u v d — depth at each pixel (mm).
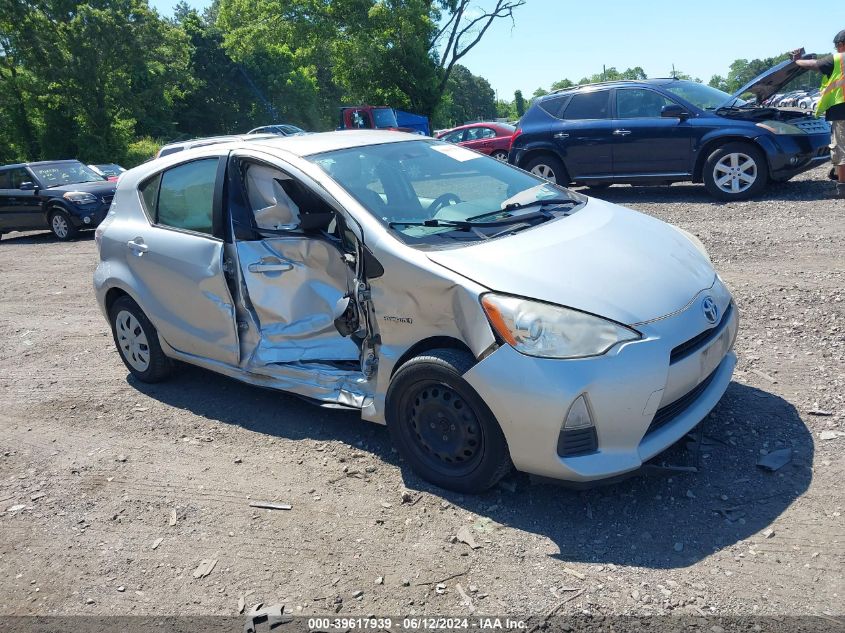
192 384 5188
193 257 4406
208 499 3617
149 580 3029
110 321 5312
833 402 3869
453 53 35156
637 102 10477
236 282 4254
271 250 4121
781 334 4863
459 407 3258
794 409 3848
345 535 3189
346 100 36594
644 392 2959
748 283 5996
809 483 3205
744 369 4402
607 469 2980
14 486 3959
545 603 2650
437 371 3238
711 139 9812
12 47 37594
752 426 3723
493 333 3059
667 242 3775
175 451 4180
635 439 3025
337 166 3994
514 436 3043
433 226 3609
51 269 10656
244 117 62219
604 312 3031
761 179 9602
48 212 14219
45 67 37500
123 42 38656
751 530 2943
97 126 39875
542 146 11023
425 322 3350
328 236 3953
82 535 3420
